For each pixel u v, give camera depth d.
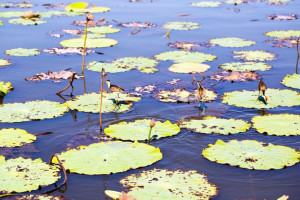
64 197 3.63
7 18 12.61
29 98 6.23
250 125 5.12
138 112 5.64
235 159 4.24
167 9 13.88
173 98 6.14
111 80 7.03
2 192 3.61
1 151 4.50
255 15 12.78
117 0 15.87
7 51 8.80
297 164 4.25
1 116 5.44
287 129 4.98
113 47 9.19
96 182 3.93
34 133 5.02
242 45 9.20
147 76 7.23
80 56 8.51
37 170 3.99
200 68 7.54
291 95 6.12
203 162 4.30
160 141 4.75
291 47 9.05
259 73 7.35
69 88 6.69
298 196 3.69
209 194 3.57
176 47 9.11
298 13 12.97
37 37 10.14
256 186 3.86
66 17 12.64
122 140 4.76
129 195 3.49
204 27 11.15
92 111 5.63
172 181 3.80
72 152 4.38
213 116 5.46
